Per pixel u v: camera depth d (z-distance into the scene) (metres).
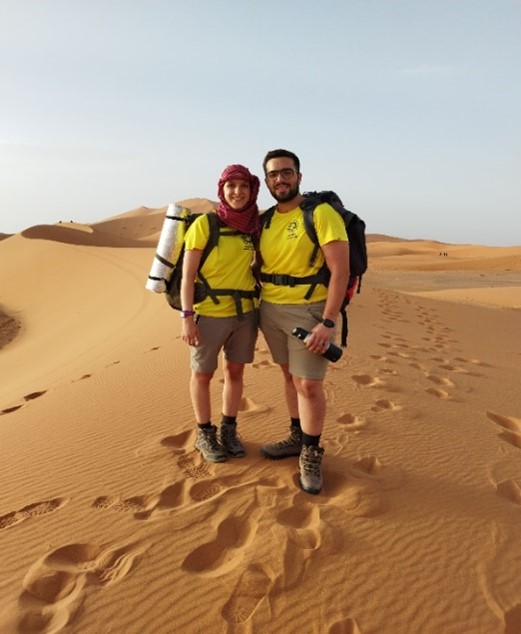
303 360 3.33
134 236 128.75
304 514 3.17
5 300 34.97
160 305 21.77
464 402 5.75
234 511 3.17
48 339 21.38
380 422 4.68
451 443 4.34
